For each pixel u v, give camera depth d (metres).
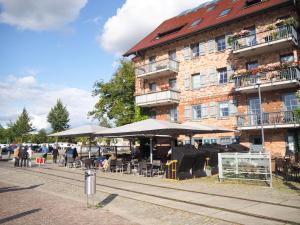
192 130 17.34
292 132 22.27
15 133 65.56
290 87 22.77
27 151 25.27
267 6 23.70
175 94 29.83
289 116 21.66
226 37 27.11
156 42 32.53
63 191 12.21
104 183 14.41
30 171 20.55
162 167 18.00
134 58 35.62
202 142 27.86
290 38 21.67
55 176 17.41
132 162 19.20
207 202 9.82
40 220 7.63
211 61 28.09
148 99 30.94
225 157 14.78
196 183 14.23
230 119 26.19
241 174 14.21
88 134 21.77
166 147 26.83
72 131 23.22
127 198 10.69
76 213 8.41
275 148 23.08
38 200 10.30
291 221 7.38
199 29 28.30
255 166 13.67
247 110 25.09
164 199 10.45
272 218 7.73
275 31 23.06
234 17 25.55
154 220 7.78
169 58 29.95
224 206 9.20
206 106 28.08
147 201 10.10
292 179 14.52
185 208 9.06
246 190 12.02
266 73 23.11
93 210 8.80
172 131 16.89
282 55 23.81
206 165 18.12
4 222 7.43
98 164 22.12
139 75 32.72
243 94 25.42
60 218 7.85
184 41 30.47
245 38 24.72
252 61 25.28
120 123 34.72
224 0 33.12
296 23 22.86
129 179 15.95
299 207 8.91
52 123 69.38
